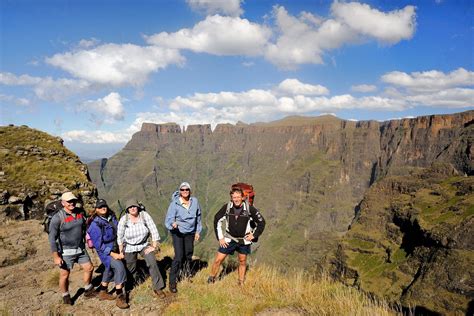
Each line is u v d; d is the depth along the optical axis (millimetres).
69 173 22516
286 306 7438
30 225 15859
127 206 8141
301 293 8109
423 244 66062
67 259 7863
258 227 8555
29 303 8016
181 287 8586
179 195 8562
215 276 9297
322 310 6891
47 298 8328
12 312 7438
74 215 7941
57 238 7719
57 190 19656
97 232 7887
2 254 11992
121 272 7785
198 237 8727
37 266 11016
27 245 13117
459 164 145250
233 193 8453
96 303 7949
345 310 6891
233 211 8562
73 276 9828
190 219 8516
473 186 73125
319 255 153375
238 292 8281
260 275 9422
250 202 8797
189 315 7004
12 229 15023
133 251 8180
